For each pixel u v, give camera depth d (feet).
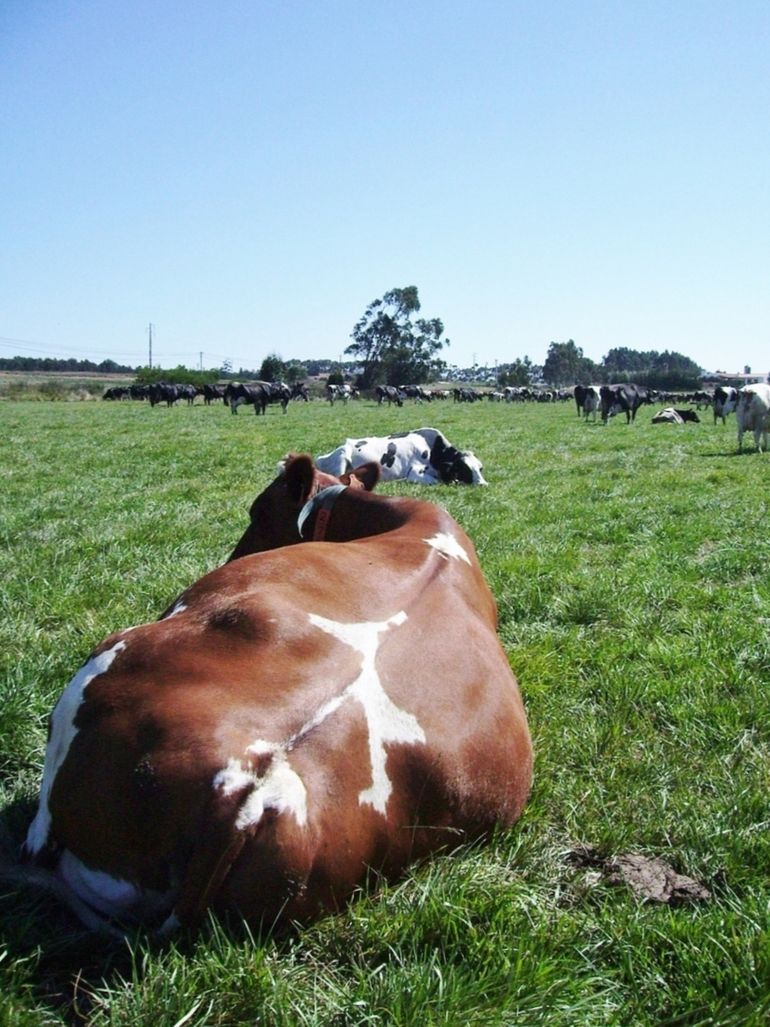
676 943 10.09
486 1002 8.84
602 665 19.97
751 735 16.70
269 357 395.34
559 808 13.42
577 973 9.62
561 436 97.04
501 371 539.29
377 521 15.88
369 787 9.55
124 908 9.26
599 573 28.07
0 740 14.33
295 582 11.39
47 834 9.77
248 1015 8.49
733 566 29.50
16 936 9.27
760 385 75.97
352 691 9.94
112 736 9.24
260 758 8.82
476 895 10.37
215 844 8.35
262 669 9.77
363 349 424.05
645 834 12.91
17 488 47.09
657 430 112.06
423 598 12.14
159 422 122.52
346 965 9.27
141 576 26.14
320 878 9.03
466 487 51.06
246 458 64.23
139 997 8.40
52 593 24.07
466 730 10.85
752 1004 9.12
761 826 13.23
